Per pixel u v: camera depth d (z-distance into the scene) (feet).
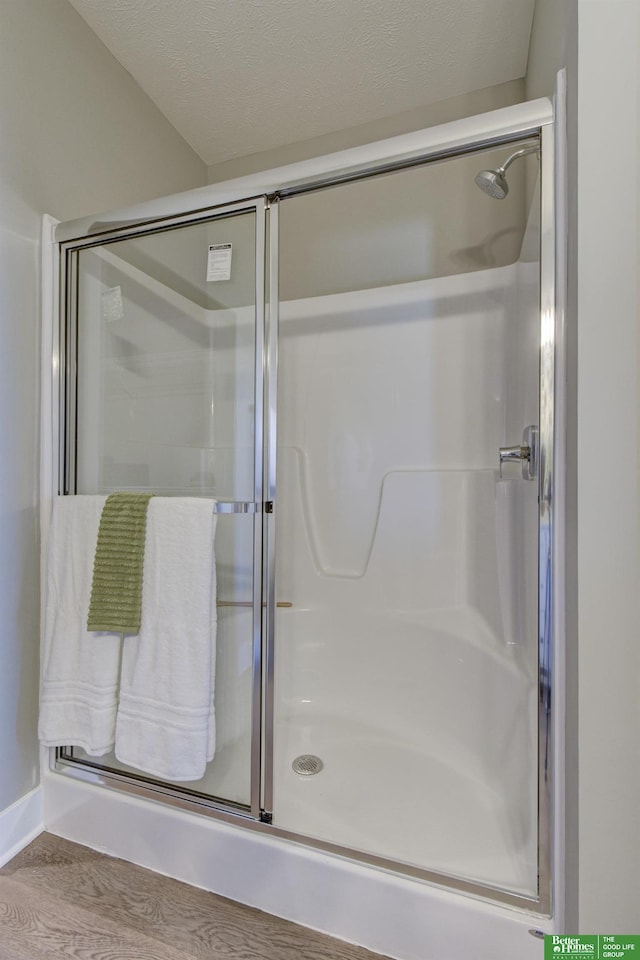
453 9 4.41
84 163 4.64
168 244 4.30
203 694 3.49
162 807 3.71
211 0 4.34
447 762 4.42
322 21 4.55
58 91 4.33
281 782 4.12
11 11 3.86
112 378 4.55
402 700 5.07
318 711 5.31
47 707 3.88
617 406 2.44
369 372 5.84
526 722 3.45
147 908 3.36
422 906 2.97
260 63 5.05
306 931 3.19
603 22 2.44
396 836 3.44
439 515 5.24
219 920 3.27
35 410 4.11
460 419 5.40
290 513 5.96
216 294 4.18
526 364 4.13
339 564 5.78
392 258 5.73
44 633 4.00
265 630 3.73
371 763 4.42
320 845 3.29
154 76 5.24
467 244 5.39
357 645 5.42
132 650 3.70
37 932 3.17
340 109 5.72
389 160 3.38
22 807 3.94
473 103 5.46
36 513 4.12
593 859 2.45
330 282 6.00
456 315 5.45
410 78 5.24
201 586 3.54
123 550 3.73
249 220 3.97
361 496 5.78
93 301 4.43
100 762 4.06
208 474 4.24
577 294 2.52
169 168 5.92
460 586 5.03
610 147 2.43
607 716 2.44
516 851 3.26
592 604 2.47
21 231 3.98
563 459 2.82
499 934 2.82
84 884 3.56
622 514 2.44
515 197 5.05
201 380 4.29
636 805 2.40
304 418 6.09
